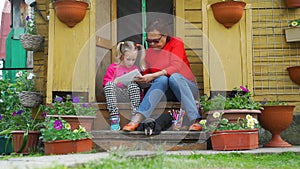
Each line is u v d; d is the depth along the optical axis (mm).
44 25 6625
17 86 7375
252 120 5422
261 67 6469
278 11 6527
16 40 10375
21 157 4594
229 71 6000
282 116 5867
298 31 6348
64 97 5988
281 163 4473
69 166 3420
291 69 6352
